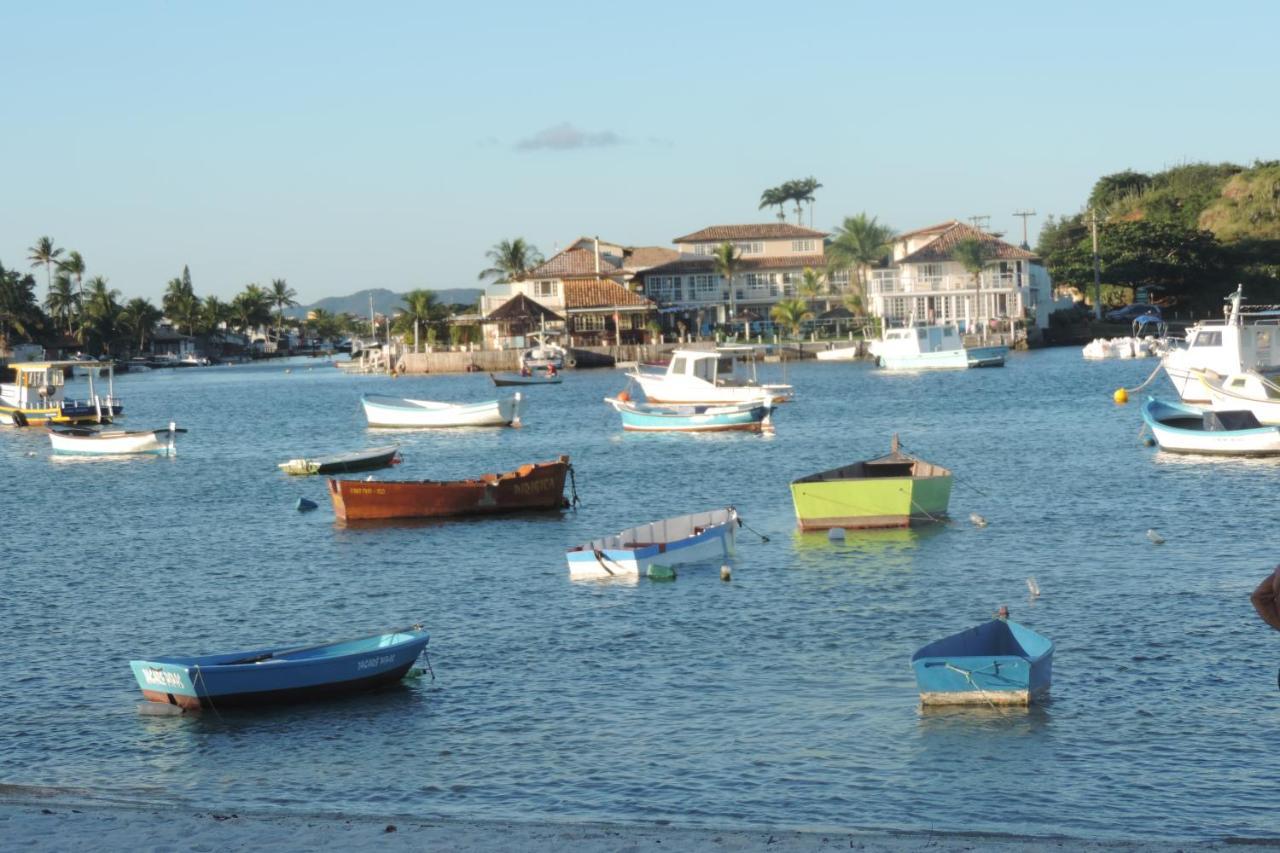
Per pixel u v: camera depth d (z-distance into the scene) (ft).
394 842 55.26
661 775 73.10
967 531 144.36
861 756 74.79
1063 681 87.25
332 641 106.32
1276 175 619.67
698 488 190.19
